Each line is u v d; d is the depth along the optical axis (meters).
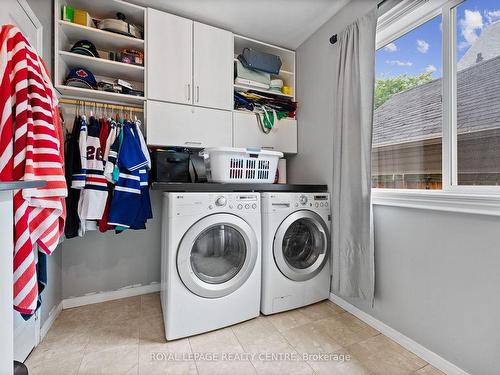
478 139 1.26
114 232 2.11
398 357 1.38
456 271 1.23
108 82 1.93
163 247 1.76
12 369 0.61
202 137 2.08
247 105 2.33
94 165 1.73
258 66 2.27
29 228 0.91
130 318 1.78
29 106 0.91
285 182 2.48
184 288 1.51
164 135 1.94
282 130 2.45
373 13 1.60
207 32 2.11
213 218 1.57
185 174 1.99
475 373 1.15
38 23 1.48
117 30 1.84
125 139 1.79
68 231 1.67
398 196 1.50
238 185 1.74
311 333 1.60
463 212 1.19
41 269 1.14
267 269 1.76
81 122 1.72
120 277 2.13
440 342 1.29
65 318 1.77
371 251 1.60
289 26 2.19
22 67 0.90
